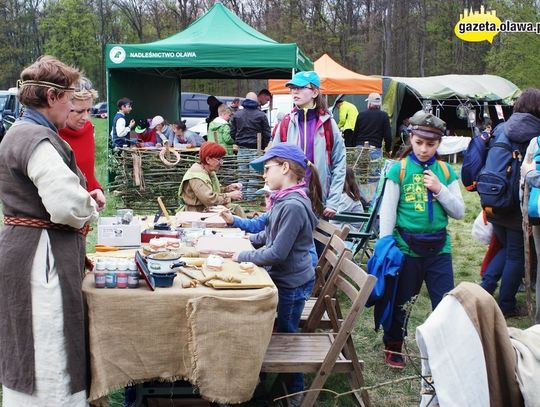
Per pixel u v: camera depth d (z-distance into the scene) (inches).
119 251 134.9
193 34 392.5
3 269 102.4
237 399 109.3
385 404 150.9
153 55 373.1
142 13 1824.6
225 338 108.0
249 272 121.3
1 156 103.2
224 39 385.7
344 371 129.2
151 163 335.0
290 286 136.2
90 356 107.7
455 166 669.9
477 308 81.4
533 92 192.4
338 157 197.0
